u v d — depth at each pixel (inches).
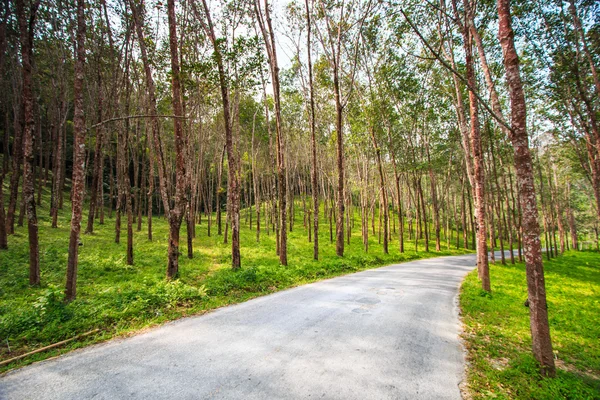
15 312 236.2
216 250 723.4
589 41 406.6
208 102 489.1
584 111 510.0
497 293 417.4
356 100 874.1
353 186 1269.7
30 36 347.3
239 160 836.6
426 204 1706.4
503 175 855.1
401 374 168.6
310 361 179.0
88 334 214.4
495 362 196.5
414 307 314.7
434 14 506.6
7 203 913.5
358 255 746.2
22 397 137.3
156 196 1699.1
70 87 872.9
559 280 613.3
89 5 558.6
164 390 143.9
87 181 1369.3
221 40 432.5
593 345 252.5
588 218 1621.6
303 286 406.6
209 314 270.7
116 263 490.3
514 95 191.8
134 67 618.8
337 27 725.9
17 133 671.8
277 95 565.9
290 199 1251.2
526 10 442.3
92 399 135.8
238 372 163.5
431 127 995.9
